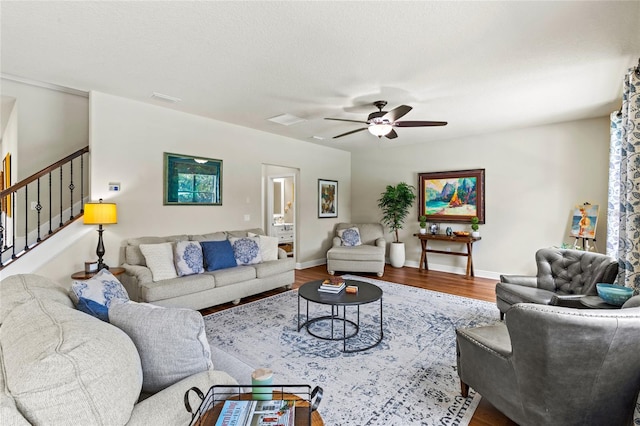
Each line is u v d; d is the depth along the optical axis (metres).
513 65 2.77
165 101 3.78
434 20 2.11
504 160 5.19
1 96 3.60
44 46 2.49
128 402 0.96
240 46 2.46
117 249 3.65
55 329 0.99
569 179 4.62
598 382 1.38
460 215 5.66
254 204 5.16
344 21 2.12
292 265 4.62
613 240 3.75
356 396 2.05
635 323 1.31
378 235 6.39
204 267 3.91
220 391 1.18
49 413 0.80
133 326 1.24
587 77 3.02
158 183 4.01
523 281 3.31
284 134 5.48
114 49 2.53
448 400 2.01
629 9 1.97
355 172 7.26
